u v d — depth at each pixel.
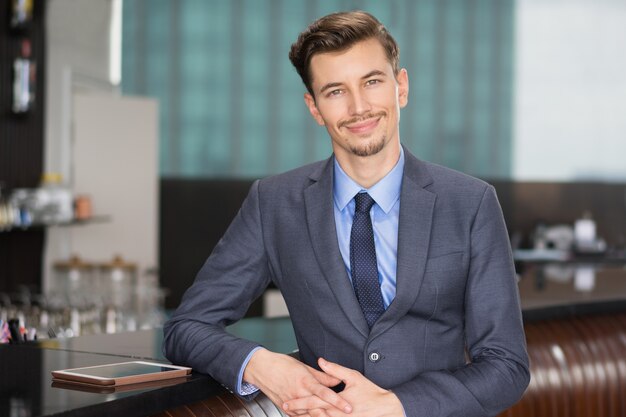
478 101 8.50
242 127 8.24
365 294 1.79
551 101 8.53
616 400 3.04
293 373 1.71
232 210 8.23
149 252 6.73
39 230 6.07
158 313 5.05
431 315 1.77
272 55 8.23
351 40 1.68
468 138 8.51
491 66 8.49
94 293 5.67
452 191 1.81
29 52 5.77
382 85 1.71
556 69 8.52
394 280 1.79
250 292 1.93
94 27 7.16
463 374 1.71
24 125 5.92
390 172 1.81
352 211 1.83
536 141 8.55
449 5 8.44
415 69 8.45
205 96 8.21
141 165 6.72
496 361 1.72
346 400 1.67
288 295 1.87
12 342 2.28
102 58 7.35
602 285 3.73
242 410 1.95
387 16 8.37
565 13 8.50
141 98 6.72
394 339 1.76
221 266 1.91
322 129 8.29
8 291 5.71
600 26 8.52
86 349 2.15
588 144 8.55
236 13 8.20
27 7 5.54
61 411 1.50
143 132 6.73
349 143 1.73
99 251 6.65
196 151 8.23
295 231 1.85
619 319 3.15
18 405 1.54
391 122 1.74
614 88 8.55
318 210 1.83
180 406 1.83
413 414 1.66
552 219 8.53
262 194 1.92
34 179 6.05
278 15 8.23
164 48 8.15
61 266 6.21
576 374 2.94
